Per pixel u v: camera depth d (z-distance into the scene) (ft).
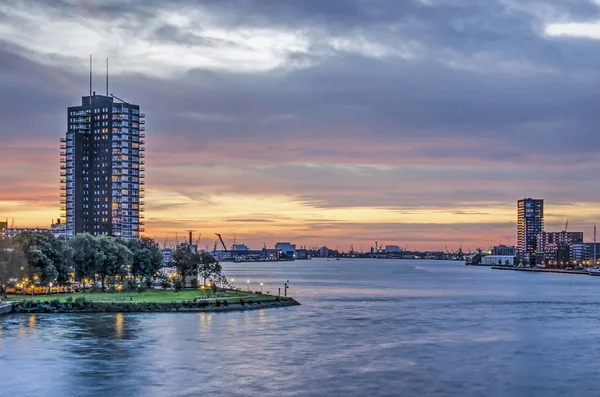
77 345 598.34
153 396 444.14
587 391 464.65
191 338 641.81
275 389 462.60
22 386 465.06
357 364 540.11
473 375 507.30
